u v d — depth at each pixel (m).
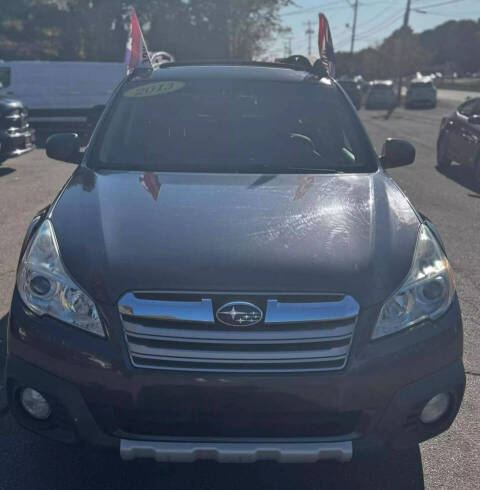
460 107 12.34
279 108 4.21
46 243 2.92
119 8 35.72
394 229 3.01
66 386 2.66
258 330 2.57
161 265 2.68
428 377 2.71
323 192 3.35
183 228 2.91
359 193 3.35
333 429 2.68
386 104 38.50
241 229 2.91
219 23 40.38
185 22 39.56
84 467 3.13
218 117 4.12
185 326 2.57
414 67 79.62
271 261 2.70
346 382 2.59
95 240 2.86
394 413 2.67
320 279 2.65
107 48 35.25
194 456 2.61
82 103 18.78
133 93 4.30
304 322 2.59
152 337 2.58
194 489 2.99
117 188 3.35
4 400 3.61
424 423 2.81
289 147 3.94
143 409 2.60
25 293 2.81
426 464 3.18
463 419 3.55
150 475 3.08
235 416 2.61
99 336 2.63
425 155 14.54
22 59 31.53
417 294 2.76
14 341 2.77
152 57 5.58
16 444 3.28
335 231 2.92
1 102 11.29
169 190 3.33
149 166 3.72
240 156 3.86
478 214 8.40
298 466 3.17
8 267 5.84
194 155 3.85
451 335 2.78
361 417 2.66
